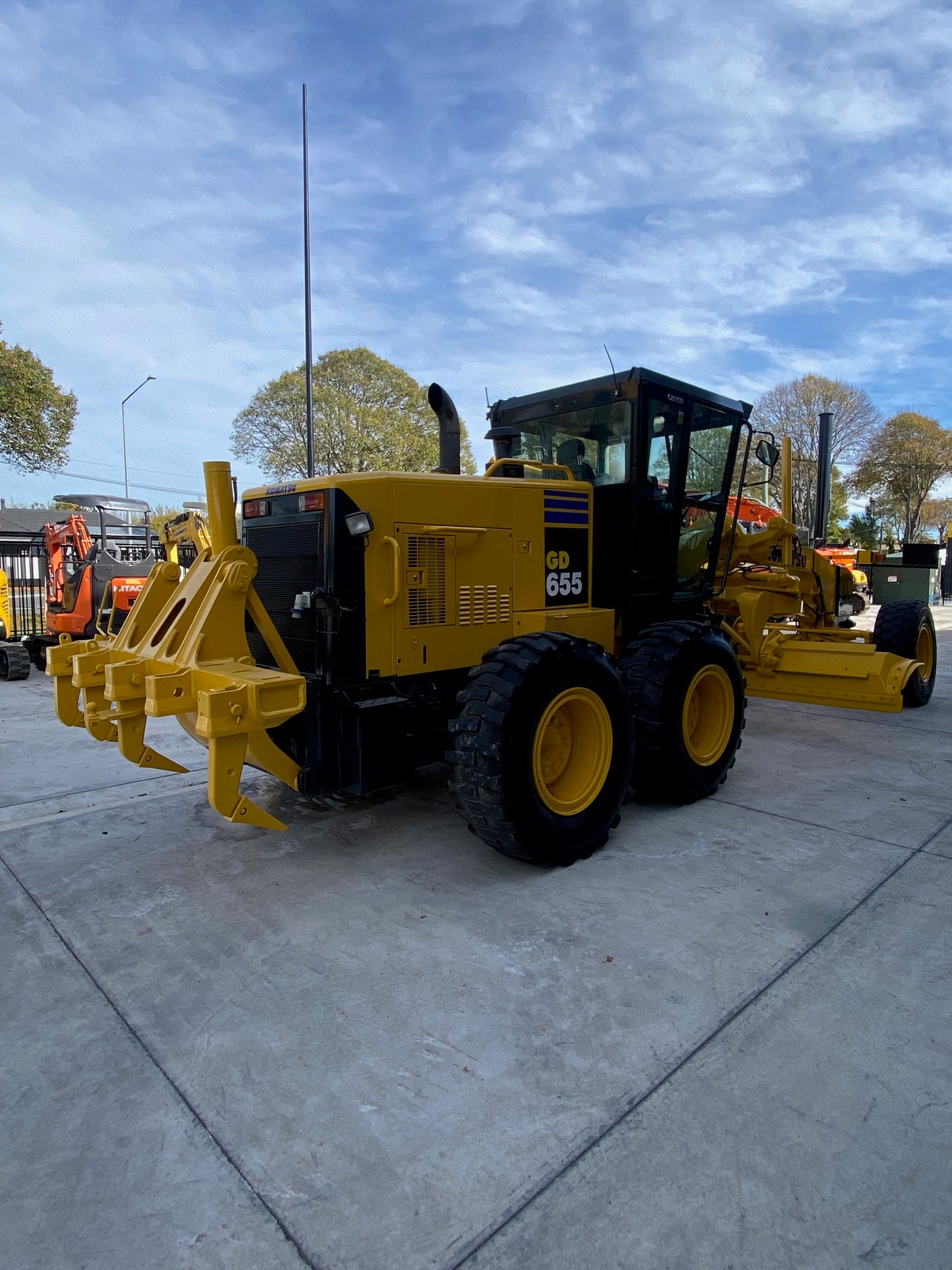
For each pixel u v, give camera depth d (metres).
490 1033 2.32
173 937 2.95
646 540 4.58
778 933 2.88
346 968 2.70
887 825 4.00
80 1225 1.69
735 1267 1.57
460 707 3.37
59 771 5.17
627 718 3.76
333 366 26.20
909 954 2.73
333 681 3.38
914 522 43.84
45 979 2.68
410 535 3.56
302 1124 1.98
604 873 3.44
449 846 3.81
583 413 4.67
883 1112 1.98
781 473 7.41
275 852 3.76
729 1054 2.21
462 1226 1.67
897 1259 1.58
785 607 6.54
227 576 3.22
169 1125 1.98
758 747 5.66
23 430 22.84
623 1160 1.84
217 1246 1.63
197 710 2.92
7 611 9.77
